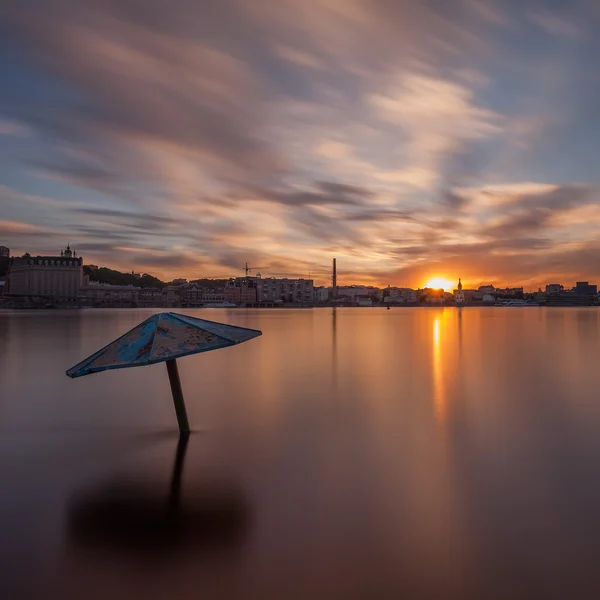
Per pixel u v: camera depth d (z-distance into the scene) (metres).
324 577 4.70
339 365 21.92
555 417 11.70
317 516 6.08
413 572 4.75
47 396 14.70
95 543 5.36
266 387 16.23
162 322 9.65
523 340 36.44
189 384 16.84
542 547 5.25
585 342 34.50
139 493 6.91
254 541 5.39
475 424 11.09
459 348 30.22
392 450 8.98
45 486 7.21
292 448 9.18
